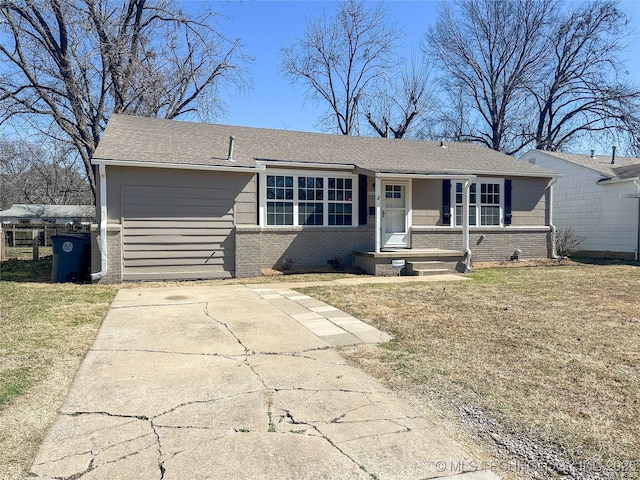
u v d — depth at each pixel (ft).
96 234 31.91
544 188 49.88
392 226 43.78
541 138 95.50
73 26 58.49
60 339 17.12
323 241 40.60
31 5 56.03
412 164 44.39
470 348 16.75
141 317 21.15
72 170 84.69
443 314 22.45
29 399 11.60
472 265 44.91
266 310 23.11
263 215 38.45
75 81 60.75
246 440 9.61
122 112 65.51
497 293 28.55
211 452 9.09
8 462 8.67
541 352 16.26
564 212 61.52
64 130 60.34
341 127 102.47
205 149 37.65
